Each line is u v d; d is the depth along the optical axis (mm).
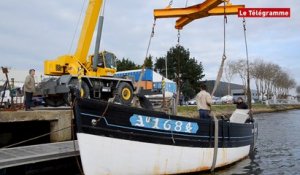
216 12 11570
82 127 6938
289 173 10062
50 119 10406
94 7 15992
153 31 10133
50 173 9172
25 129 11555
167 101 12055
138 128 7559
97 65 16141
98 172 7164
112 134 7250
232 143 10117
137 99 9648
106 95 16891
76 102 6918
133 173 7586
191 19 11766
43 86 15211
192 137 8500
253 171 10156
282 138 18562
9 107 15625
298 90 117000
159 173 7953
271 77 78750
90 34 16062
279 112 56688
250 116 12758
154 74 33500
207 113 9531
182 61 58094
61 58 15789
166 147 7988
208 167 9055
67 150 8594
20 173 8516
